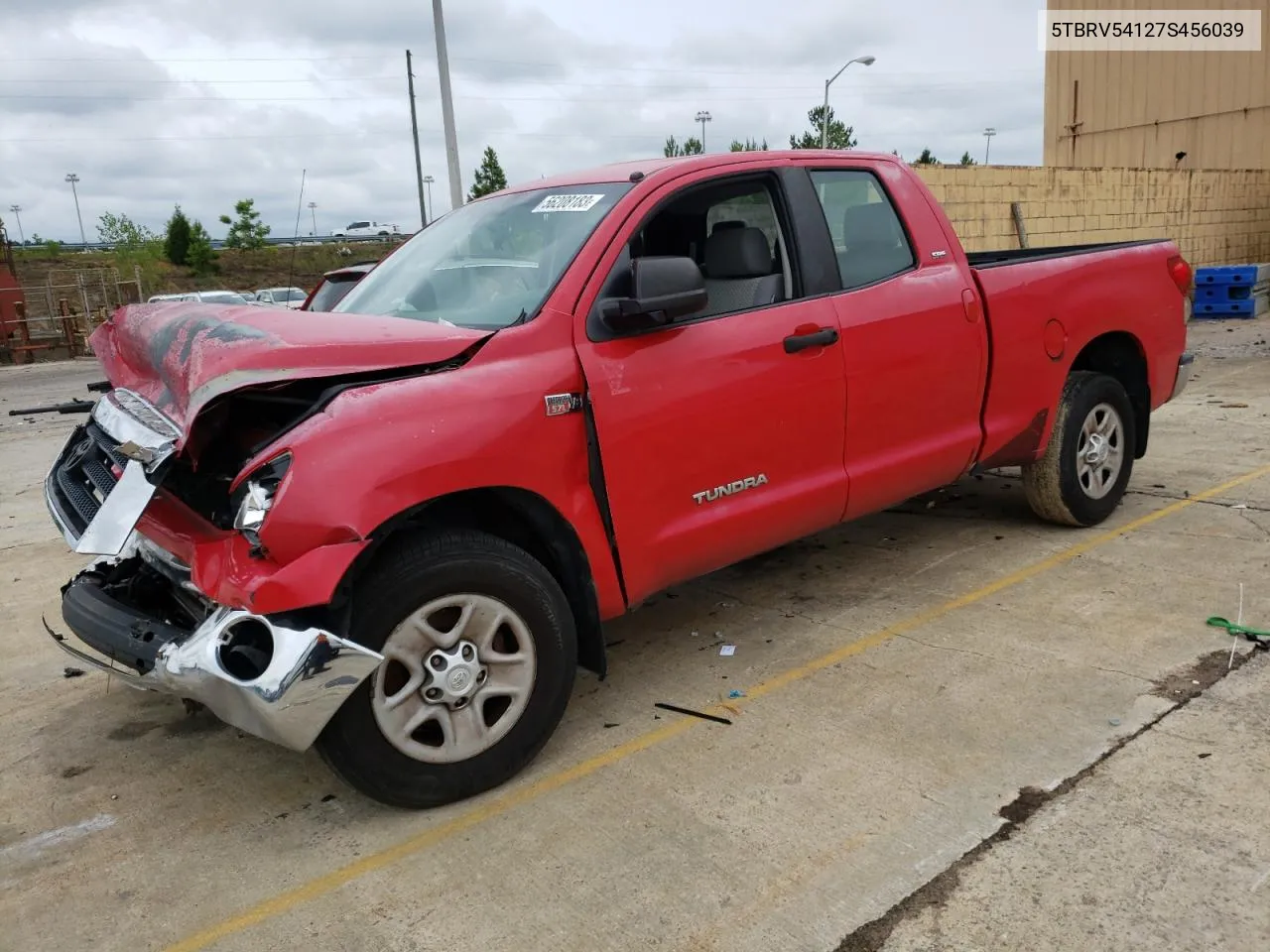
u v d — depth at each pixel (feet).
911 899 8.11
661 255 13.12
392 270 13.82
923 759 10.24
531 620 10.18
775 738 10.93
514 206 13.06
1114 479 17.48
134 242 138.21
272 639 8.65
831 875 8.51
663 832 9.32
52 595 17.72
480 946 7.98
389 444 9.12
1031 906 7.90
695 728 11.32
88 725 12.57
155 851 9.66
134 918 8.64
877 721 11.11
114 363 12.56
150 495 9.17
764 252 12.63
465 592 9.70
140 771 11.32
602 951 7.82
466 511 10.69
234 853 9.53
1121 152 67.46
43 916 8.75
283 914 8.55
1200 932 7.49
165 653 9.21
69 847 9.82
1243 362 35.78
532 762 10.82
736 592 15.67
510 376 10.11
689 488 11.57
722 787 10.01
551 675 10.41
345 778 9.46
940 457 14.44
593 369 10.69
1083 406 16.47
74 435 13.19
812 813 9.43
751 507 12.19
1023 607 14.06
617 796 10.00
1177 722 10.52
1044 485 16.72
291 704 8.50
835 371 12.83
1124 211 53.01
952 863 8.52
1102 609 13.75
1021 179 47.24
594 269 11.03
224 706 8.95
